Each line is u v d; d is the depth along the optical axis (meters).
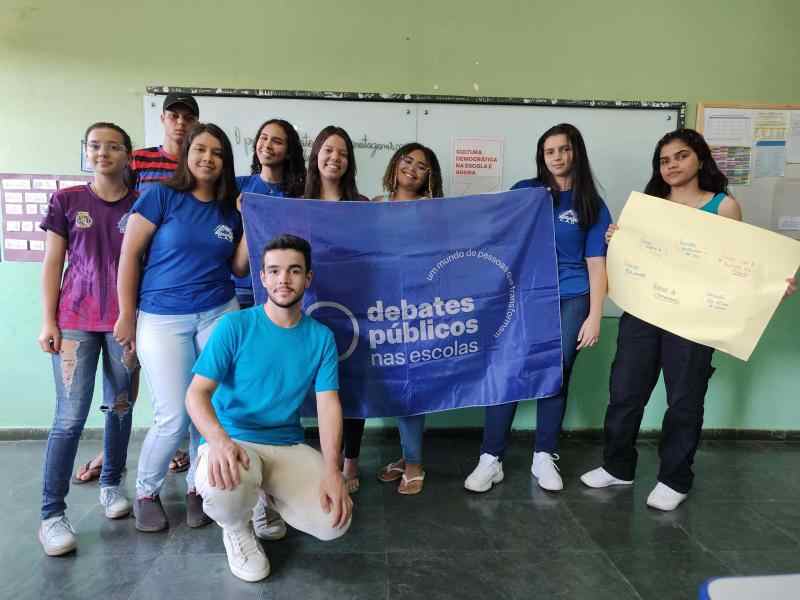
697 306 1.90
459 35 2.46
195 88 2.41
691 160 1.91
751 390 2.72
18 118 2.40
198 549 1.63
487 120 2.50
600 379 2.68
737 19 2.52
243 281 2.11
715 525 1.84
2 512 1.84
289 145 2.07
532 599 1.43
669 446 1.97
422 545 1.68
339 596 1.42
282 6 2.40
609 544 1.71
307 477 1.53
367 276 1.86
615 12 2.49
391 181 2.08
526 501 2.00
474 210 1.91
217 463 1.38
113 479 1.84
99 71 2.40
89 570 1.52
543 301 1.98
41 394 2.53
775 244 1.79
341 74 2.45
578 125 2.52
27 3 2.35
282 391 1.55
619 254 2.01
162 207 1.63
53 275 1.71
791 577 0.66
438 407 1.97
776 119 2.55
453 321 1.94
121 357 1.78
